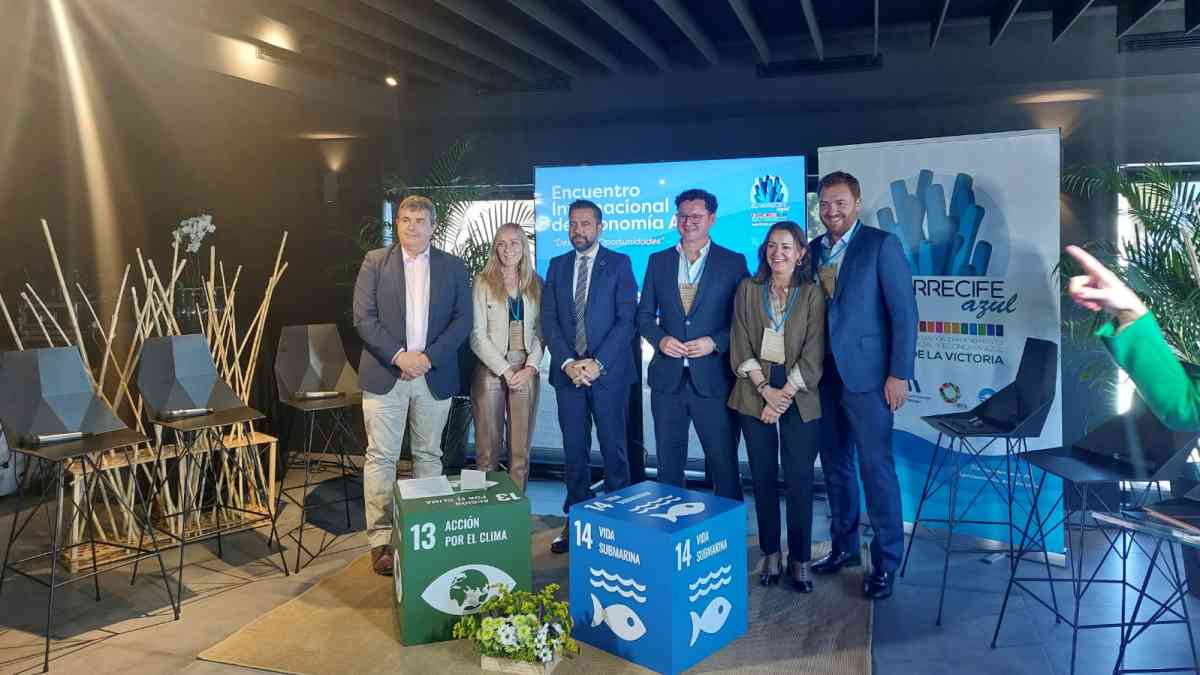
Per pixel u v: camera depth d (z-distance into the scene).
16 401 3.22
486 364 3.93
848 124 5.15
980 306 3.82
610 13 4.21
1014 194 3.70
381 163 5.87
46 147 5.56
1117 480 2.81
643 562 2.73
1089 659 2.85
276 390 5.07
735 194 4.61
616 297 3.84
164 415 3.62
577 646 2.83
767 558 3.53
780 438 3.45
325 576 3.66
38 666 2.84
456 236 5.21
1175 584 2.64
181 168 5.84
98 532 4.11
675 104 5.32
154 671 2.79
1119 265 3.76
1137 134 4.61
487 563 2.96
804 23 4.89
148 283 4.13
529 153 5.70
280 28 4.70
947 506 4.07
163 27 4.29
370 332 3.60
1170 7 4.53
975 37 4.82
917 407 4.08
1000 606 3.32
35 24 4.45
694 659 2.81
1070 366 4.60
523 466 4.03
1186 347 3.48
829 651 2.91
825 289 3.35
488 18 4.29
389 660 2.81
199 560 3.88
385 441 3.67
